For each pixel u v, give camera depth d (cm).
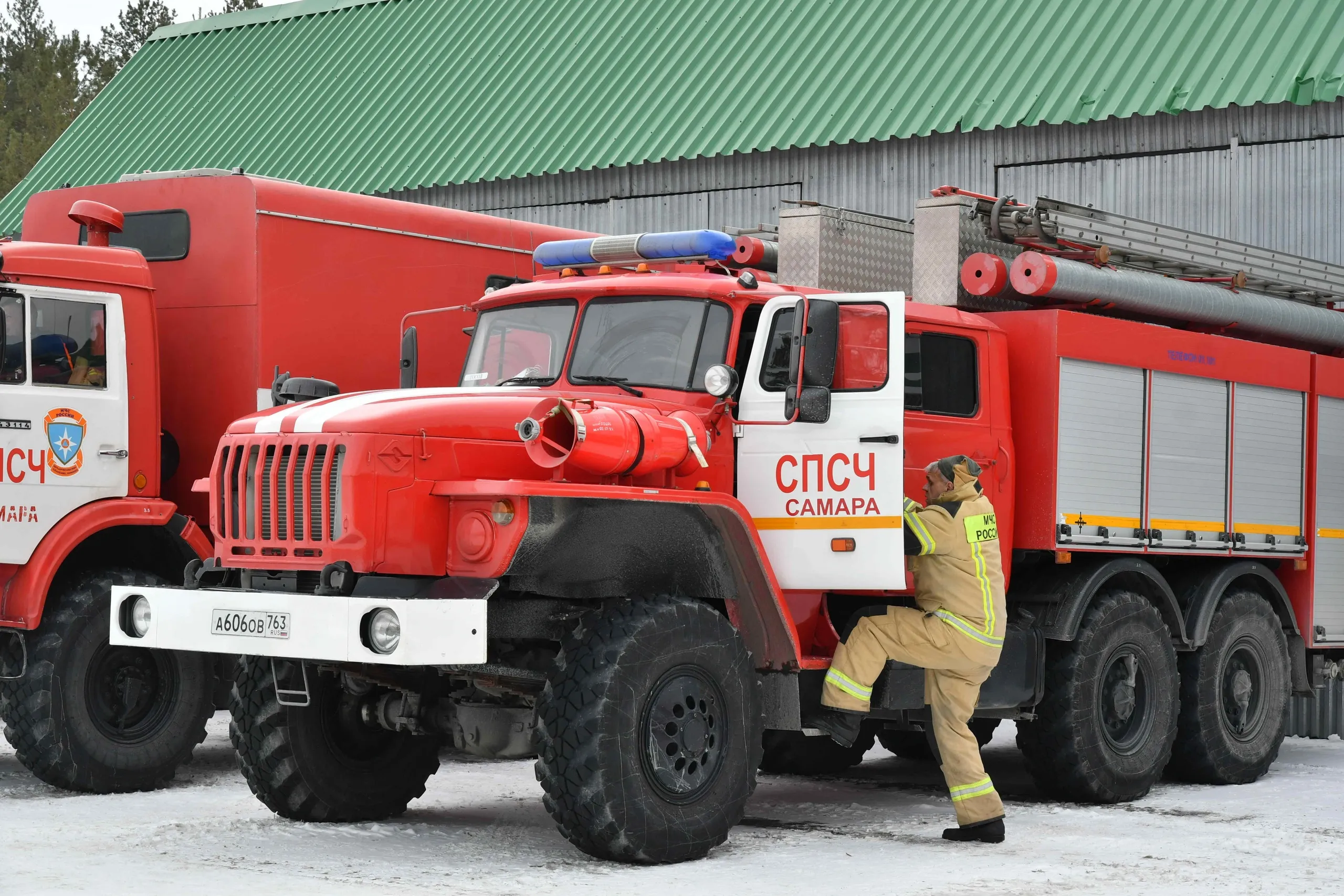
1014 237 868
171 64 2500
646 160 1838
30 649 866
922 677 782
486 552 652
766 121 1808
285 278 962
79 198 1016
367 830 744
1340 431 1050
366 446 657
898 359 724
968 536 730
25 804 838
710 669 685
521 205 1980
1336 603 1047
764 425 749
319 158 2106
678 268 819
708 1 2073
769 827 778
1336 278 1109
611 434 667
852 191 1755
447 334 1056
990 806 732
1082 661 854
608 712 648
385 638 629
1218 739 945
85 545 933
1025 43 1733
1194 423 936
